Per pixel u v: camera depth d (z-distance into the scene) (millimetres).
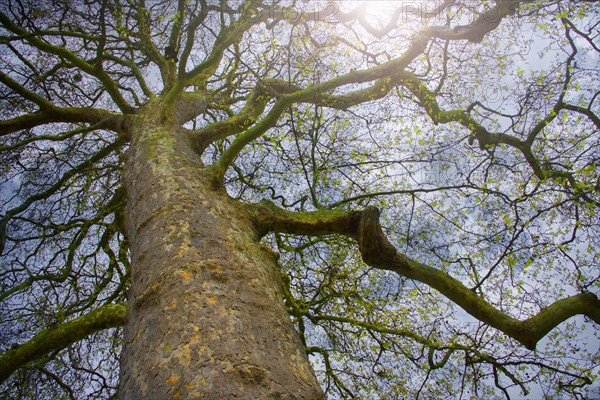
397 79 6289
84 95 7703
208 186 3682
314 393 1957
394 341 5988
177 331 2096
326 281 6246
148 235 3010
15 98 6957
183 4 4488
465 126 6617
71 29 6719
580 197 4867
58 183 6594
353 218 3840
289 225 3711
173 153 4207
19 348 3391
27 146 7195
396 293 5879
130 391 1963
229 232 3049
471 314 3934
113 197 6484
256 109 6168
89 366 6617
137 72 6938
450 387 5973
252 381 1827
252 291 2480
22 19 5668
